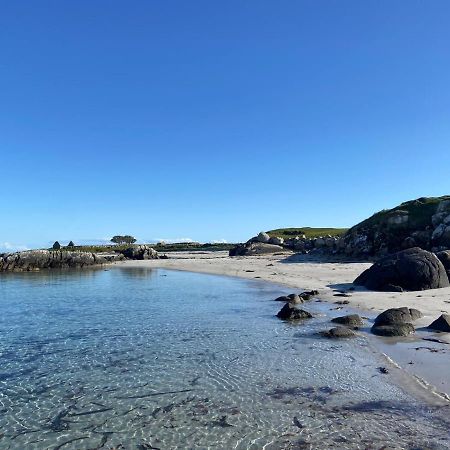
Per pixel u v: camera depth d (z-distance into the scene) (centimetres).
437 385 1475
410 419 1245
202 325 2608
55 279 5903
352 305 3012
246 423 1280
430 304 2831
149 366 1841
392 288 3547
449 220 5928
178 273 6750
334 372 1678
